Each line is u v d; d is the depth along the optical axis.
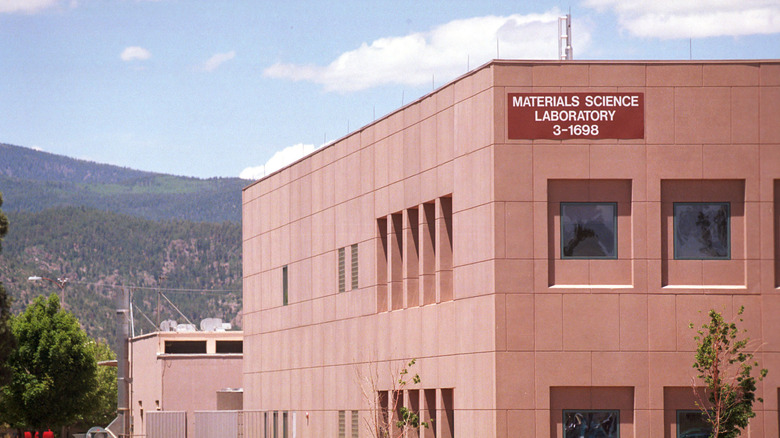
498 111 43.00
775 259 42.78
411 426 49.31
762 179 42.78
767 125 42.88
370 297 55.19
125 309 106.75
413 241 51.44
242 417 74.44
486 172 43.50
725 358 41.38
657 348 42.28
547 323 42.44
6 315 75.56
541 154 42.81
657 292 42.44
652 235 42.47
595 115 42.81
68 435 133.00
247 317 75.62
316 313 62.72
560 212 42.88
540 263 42.59
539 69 43.06
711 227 42.94
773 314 42.50
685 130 42.72
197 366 95.31
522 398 42.19
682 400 42.41
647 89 42.84
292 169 66.94
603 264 42.66
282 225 68.81
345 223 58.53
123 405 105.06
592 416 42.41
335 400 59.56
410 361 50.34
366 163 55.91
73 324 107.19
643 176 42.59
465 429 45.00
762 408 42.28
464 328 45.25
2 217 75.38
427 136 49.22
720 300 42.53
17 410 103.62
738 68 42.94
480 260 43.91
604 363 42.22
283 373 68.12
